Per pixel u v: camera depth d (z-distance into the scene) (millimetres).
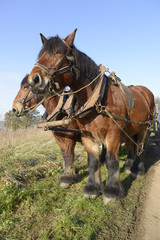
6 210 2811
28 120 10047
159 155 5562
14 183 3523
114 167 2836
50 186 3691
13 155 5336
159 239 2168
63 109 3164
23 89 4176
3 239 2244
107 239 2141
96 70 2758
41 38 2732
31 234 2314
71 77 2545
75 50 2539
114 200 2828
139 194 3221
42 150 5930
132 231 2297
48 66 2371
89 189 3018
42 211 2768
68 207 2848
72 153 3734
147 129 3922
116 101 2811
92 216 2535
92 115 2670
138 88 4215
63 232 2238
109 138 2764
